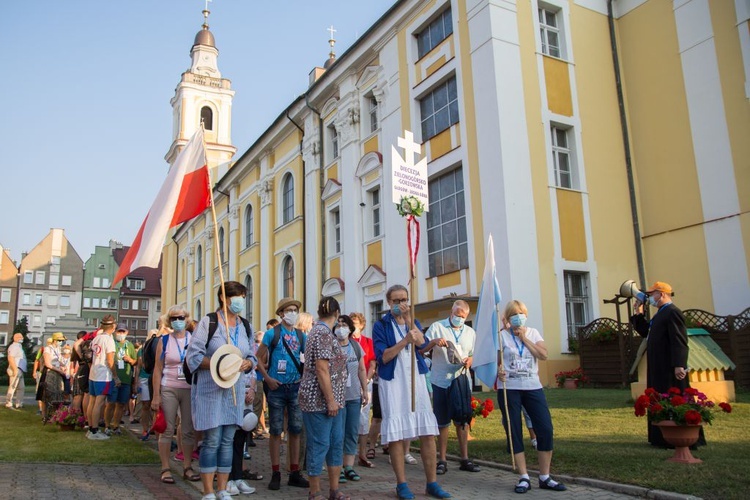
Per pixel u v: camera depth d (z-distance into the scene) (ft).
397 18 64.44
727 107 51.90
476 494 18.60
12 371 54.49
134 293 240.73
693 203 53.98
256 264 100.53
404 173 21.07
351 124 72.90
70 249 241.55
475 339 20.45
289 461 21.59
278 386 21.47
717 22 53.11
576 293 53.31
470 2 55.26
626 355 44.91
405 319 18.62
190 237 144.05
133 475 22.44
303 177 85.76
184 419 21.98
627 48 60.85
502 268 49.34
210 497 17.53
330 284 75.25
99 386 32.78
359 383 21.99
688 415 19.33
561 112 55.31
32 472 22.11
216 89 152.05
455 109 56.90
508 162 50.65
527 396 19.27
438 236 57.77
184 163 21.89
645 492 17.11
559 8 58.18
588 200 55.11
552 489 18.53
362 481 21.36
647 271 57.11
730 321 41.29
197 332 18.21
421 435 18.48
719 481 17.03
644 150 58.49
